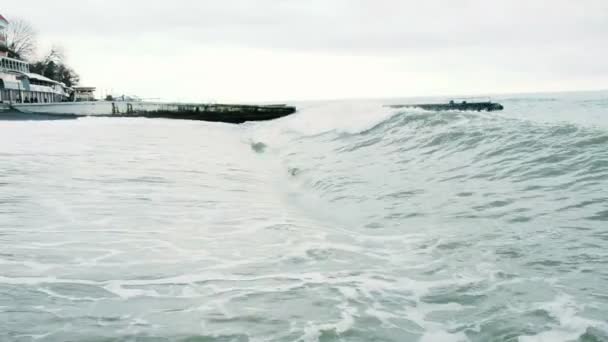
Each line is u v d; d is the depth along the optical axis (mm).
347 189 8383
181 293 3941
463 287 4094
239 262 4777
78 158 11914
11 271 4301
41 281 4082
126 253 4938
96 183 8750
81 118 39031
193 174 10289
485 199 6875
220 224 6266
